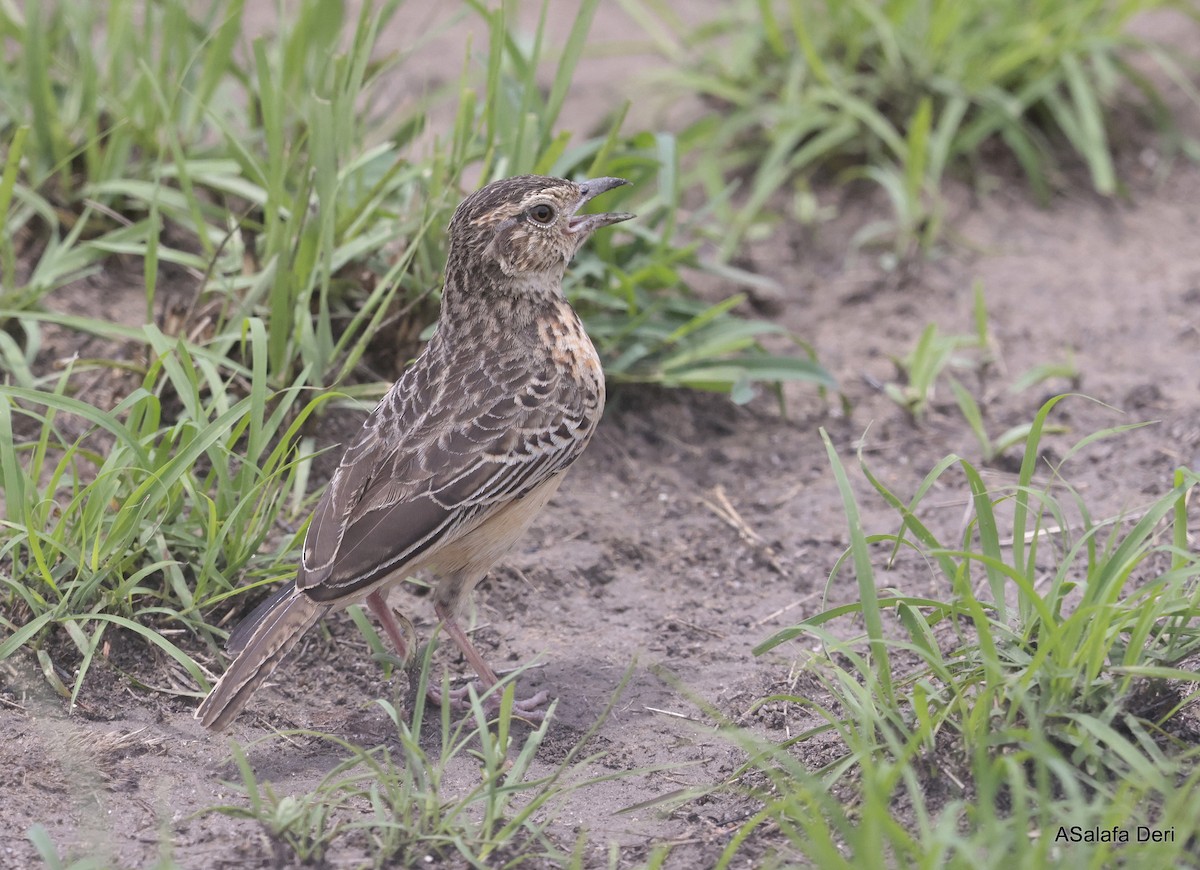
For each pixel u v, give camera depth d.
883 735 8.34
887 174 15.57
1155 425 12.59
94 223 13.19
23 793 8.26
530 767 8.88
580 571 11.05
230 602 9.93
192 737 8.98
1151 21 19.02
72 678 9.22
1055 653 7.88
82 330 12.29
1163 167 16.62
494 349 9.88
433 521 9.01
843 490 8.27
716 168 15.66
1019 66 16.36
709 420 13.08
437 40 18.64
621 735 9.25
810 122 15.73
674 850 7.93
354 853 7.79
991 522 8.74
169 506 9.80
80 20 13.77
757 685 9.65
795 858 7.66
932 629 9.84
